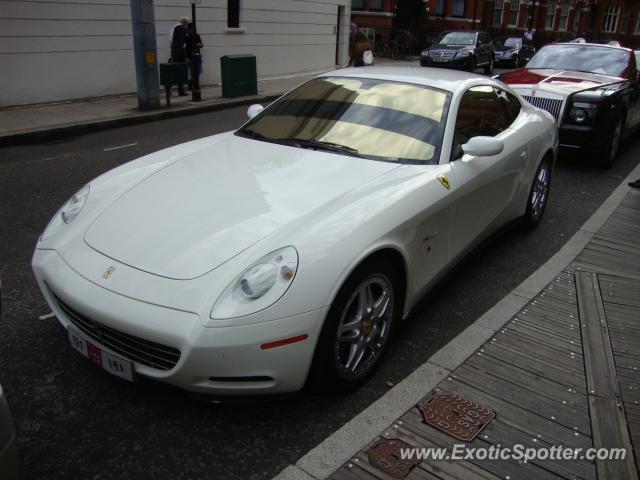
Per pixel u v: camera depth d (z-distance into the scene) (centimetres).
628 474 244
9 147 873
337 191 304
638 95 884
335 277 255
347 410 280
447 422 269
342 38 2236
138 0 1091
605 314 383
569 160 864
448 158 358
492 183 404
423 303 377
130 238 278
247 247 259
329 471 238
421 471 239
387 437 257
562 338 350
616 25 4941
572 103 757
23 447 248
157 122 1116
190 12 1460
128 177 340
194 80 1305
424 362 323
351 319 281
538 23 4381
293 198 296
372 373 305
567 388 300
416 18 3133
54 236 300
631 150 960
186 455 248
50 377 296
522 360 324
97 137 959
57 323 347
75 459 243
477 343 338
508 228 484
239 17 1661
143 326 239
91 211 306
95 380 295
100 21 1232
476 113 414
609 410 285
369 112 385
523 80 820
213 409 277
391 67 454
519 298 399
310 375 271
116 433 259
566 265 460
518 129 470
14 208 559
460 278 436
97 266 266
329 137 371
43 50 1146
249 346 237
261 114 426
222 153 366
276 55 1842
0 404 177
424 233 320
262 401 257
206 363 236
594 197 670
